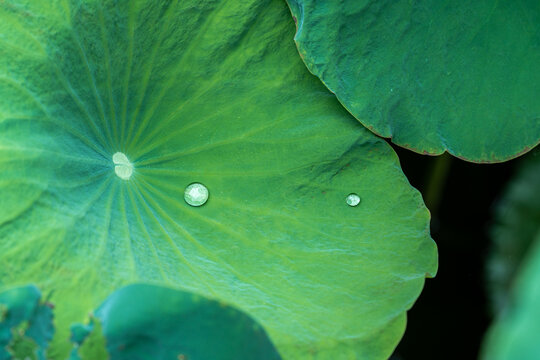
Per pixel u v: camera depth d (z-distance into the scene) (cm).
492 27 106
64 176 103
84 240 102
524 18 106
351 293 105
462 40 106
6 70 103
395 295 105
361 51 106
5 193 101
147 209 106
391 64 106
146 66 106
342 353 103
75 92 105
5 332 98
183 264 104
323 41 106
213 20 106
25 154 102
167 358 97
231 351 97
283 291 105
